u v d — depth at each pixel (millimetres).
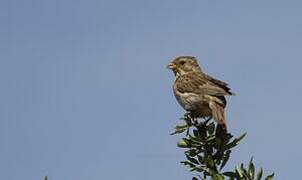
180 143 10625
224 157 10398
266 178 9188
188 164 10406
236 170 9422
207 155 10133
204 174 10227
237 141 10391
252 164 9352
